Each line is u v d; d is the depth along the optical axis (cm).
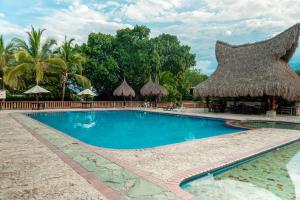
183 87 3369
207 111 2133
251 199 415
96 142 1003
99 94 3259
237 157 607
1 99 2120
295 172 551
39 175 454
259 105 2016
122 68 3073
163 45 3328
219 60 2255
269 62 1838
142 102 2791
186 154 638
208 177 510
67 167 505
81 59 2655
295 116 1761
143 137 1118
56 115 1884
